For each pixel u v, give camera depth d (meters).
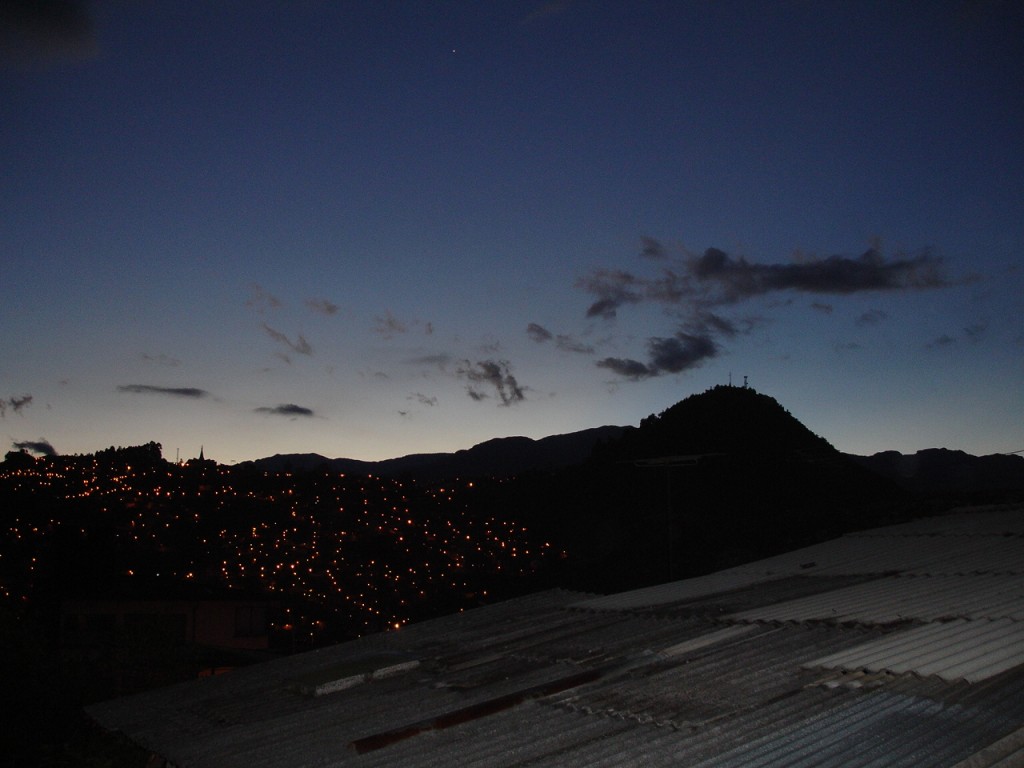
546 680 7.74
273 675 10.54
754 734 5.31
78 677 13.13
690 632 8.61
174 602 21.44
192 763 7.01
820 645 7.20
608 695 6.73
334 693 8.97
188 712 9.19
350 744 6.48
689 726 5.65
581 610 11.55
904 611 7.77
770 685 6.27
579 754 5.51
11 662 11.84
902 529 13.16
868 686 5.80
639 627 9.42
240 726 8.08
